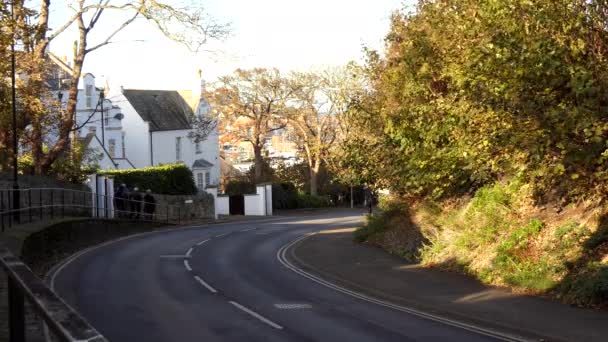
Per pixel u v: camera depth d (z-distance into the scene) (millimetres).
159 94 69500
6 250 7605
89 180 34844
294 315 13328
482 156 16266
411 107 20281
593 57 13578
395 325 12273
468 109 15328
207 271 20312
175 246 27469
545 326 11406
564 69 13172
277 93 61656
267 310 13906
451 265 18734
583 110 12727
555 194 17344
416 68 20906
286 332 11633
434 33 19672
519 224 17562
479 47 14352
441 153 19312
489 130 14883
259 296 15805
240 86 61719
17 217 22438
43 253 20891
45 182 30375
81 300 14742
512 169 16641
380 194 32438
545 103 13664
